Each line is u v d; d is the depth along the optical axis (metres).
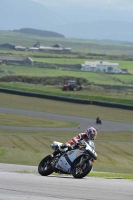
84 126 160.88
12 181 34.94
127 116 188.88
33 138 131.12
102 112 195.62
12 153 84.69
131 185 36.16
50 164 41.94
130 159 109.12
